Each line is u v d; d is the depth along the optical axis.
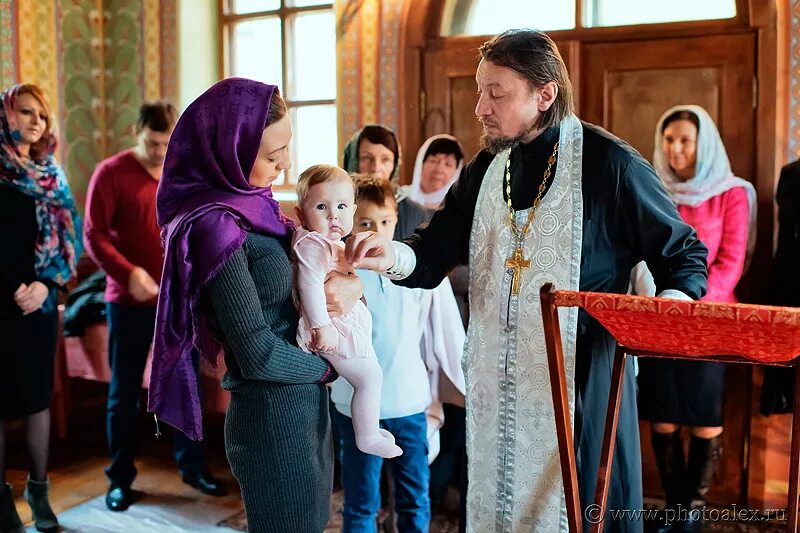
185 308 1.72
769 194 3.51
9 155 3.15
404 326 2.67
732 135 3.58
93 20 4.83
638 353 1.87
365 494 2.64
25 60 4.45
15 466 4.15
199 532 3.38
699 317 1.62
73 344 3.99
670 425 3.37
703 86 3.62
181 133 1.77
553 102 2.06
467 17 4.11
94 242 3.54
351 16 4.22
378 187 2.58
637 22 3.77
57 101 4.63
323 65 4.64
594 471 2.05
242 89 1.74
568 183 2.07
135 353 3.59
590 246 2.06
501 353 2.14
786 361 1.73
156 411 1.79
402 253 2.15
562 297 1.74
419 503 2.69
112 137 4.89
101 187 3.57
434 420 3.01
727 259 3.35
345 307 1.90
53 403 4.21
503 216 2.15
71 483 3.92
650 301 1.65
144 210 3.61
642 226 2.02
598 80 3.79
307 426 1.82
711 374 3.29
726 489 3.63
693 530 3.28
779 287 3.33
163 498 3.73
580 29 3.80
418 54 4.08
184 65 4.71
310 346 1.82
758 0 3.47
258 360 1.70
